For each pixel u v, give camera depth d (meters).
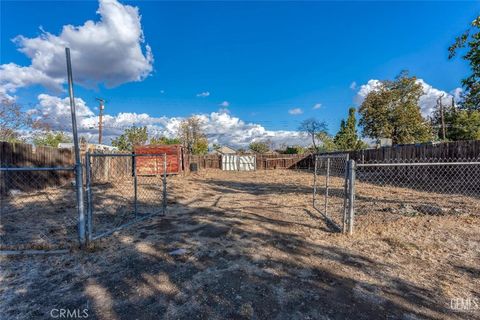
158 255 3.39
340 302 2.33
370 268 2.99
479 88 5.87
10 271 2.90
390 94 25.45
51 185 9.49
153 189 9.61
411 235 4.05
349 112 32.31
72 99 3.25
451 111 22.56
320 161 18.47
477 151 7.98
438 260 3.19
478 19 5.29
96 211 5.95
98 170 11.95
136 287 2.59
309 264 3.10
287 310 2.22
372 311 2.20
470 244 3.68
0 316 2.14
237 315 2.15
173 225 4.81
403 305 2.28
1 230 4.46
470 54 5.63
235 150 50.38
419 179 10.18
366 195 7.87
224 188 10.66
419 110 25.83
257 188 10.64
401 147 11.48
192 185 11.33
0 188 7.40
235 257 3.32
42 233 4.29
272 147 46.75
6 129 15.52
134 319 2.11
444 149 9.12
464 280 2.71
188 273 2.89
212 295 2.45
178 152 15.75
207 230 4.49
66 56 3.18
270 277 2.79
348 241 3.84
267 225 4.76
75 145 3.37
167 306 2.28
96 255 3.36
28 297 2.41
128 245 3.74
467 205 6.11
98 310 2.23
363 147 30.89
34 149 8.70
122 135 29.89
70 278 2.77
